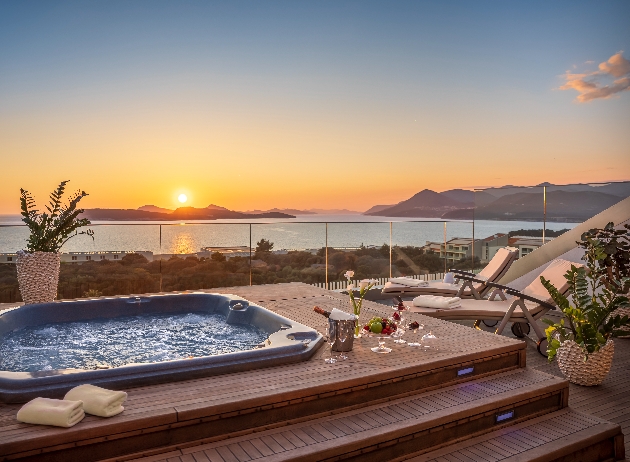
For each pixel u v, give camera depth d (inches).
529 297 191.6
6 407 98.1
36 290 209.3
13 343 163.6
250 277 294.7
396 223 318.7
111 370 108.4
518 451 105.2
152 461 88.8
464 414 110.4
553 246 274.4
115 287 263.4
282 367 121.3
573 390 151.8
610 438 116.0
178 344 163.0
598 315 153.3
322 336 141.4
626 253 201.2
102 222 258.5
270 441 96.6
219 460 89.1
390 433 100.2
